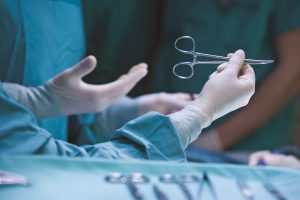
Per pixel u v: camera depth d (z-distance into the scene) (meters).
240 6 2.48
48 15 1.52
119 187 0.83
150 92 2.66
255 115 2.58
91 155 1.03
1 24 1.41
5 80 1.44
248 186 0.88
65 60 1.60
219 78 1.16
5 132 1.01
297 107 2.95
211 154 2.18
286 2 2.50
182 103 1.75
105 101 1.49
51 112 1.44
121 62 2.61
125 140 1.09
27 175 0.85
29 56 1.46
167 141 1.07
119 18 2.51
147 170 0.89
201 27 2.50
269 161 1.83
